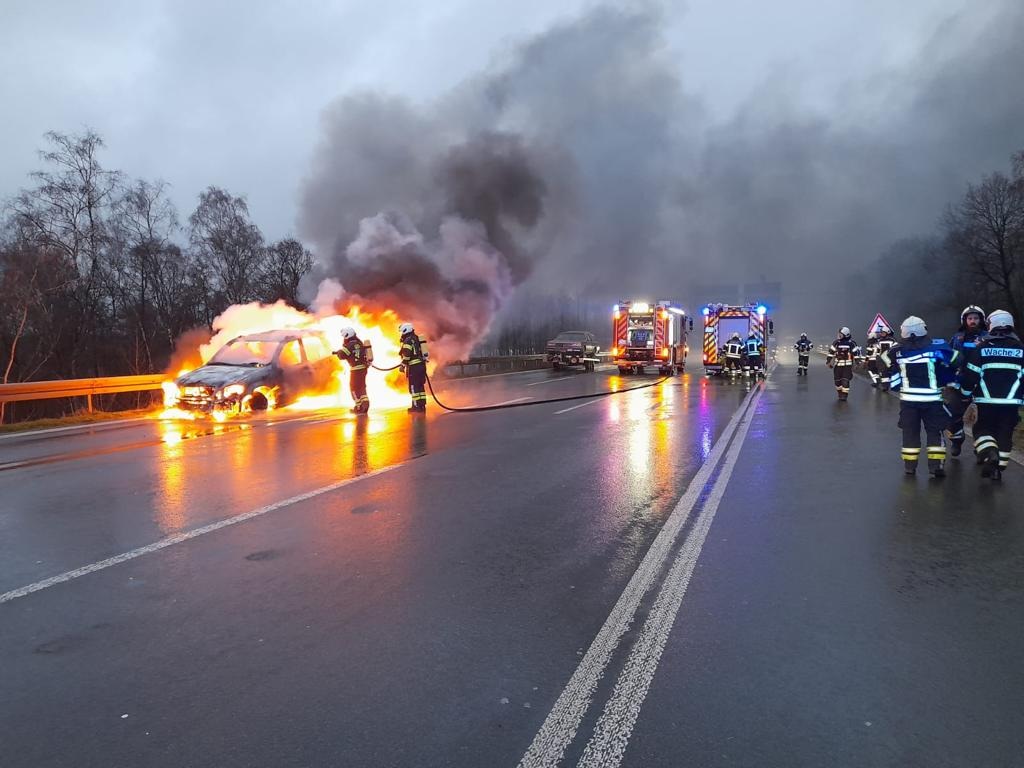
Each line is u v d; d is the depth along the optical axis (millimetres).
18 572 4562
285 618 3818
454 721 2811
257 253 34344
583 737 2699
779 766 2508
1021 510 6047
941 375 7320
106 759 2580
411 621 3771
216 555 4879
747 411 14117
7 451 9328
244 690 3068
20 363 27234
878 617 3801
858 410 14258
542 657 3354
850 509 6094
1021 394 7078
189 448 9383
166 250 29969
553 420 12539
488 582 4348
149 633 3646
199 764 2543
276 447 9438
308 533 5387
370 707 2922
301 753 2604
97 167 26750
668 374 27703
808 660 3309
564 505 6262
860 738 2674
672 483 7184
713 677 3152
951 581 4344
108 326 30031
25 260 25172
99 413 13641
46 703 2977
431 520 5750
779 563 4691
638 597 4098
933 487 6945
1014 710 2867
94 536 5328
